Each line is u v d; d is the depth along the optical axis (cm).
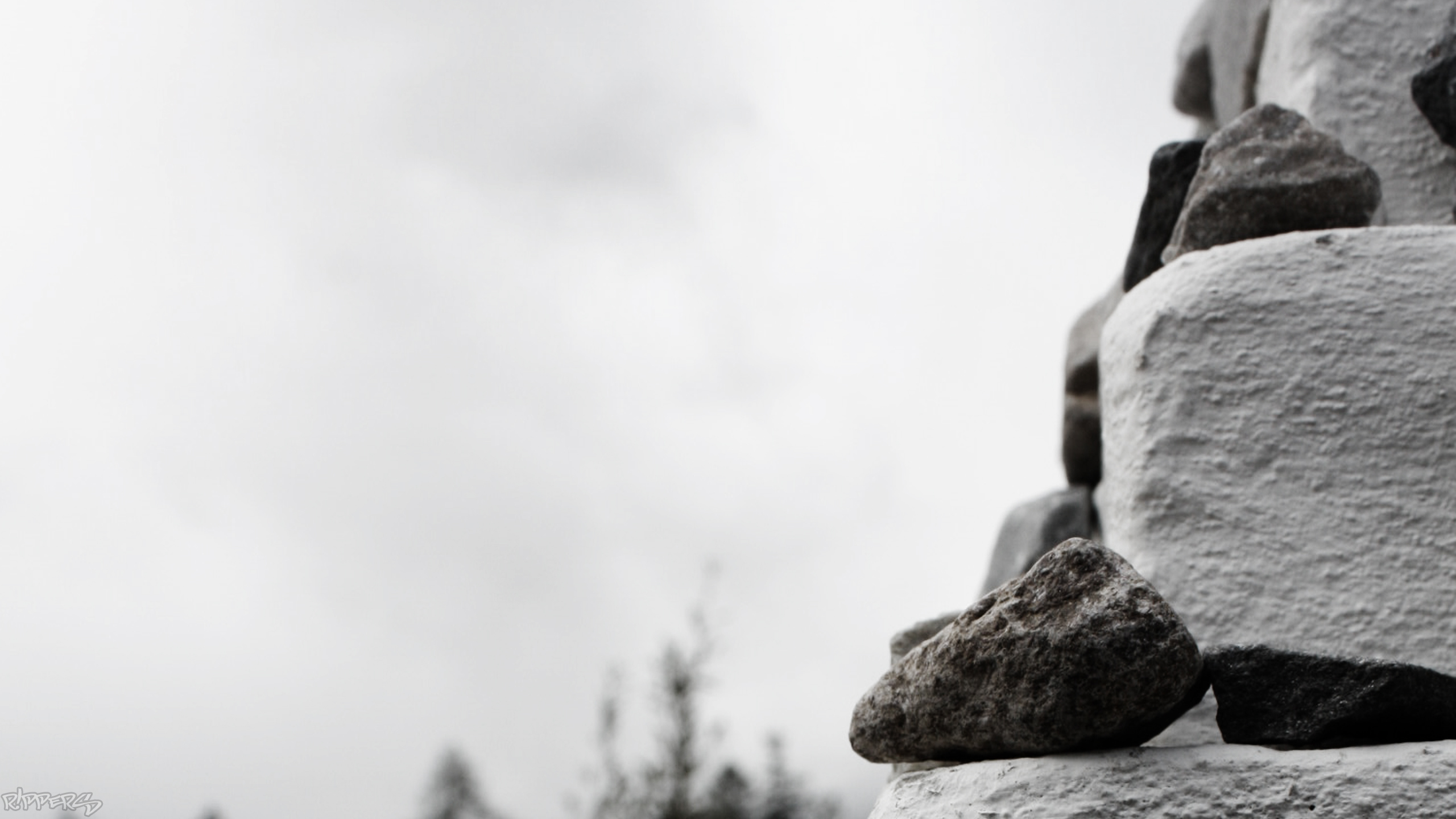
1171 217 221
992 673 142
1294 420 176
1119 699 136
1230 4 292
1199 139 250
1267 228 199
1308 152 201
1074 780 140
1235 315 181
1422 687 138
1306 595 169
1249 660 143
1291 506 173
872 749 160
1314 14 242
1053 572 142
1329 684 139
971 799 143
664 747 702
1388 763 134
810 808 787
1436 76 217
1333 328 178
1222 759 138
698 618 724
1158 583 173
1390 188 231
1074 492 290
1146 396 182
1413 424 172
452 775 884
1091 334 292
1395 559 168
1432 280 178
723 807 715
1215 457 177
